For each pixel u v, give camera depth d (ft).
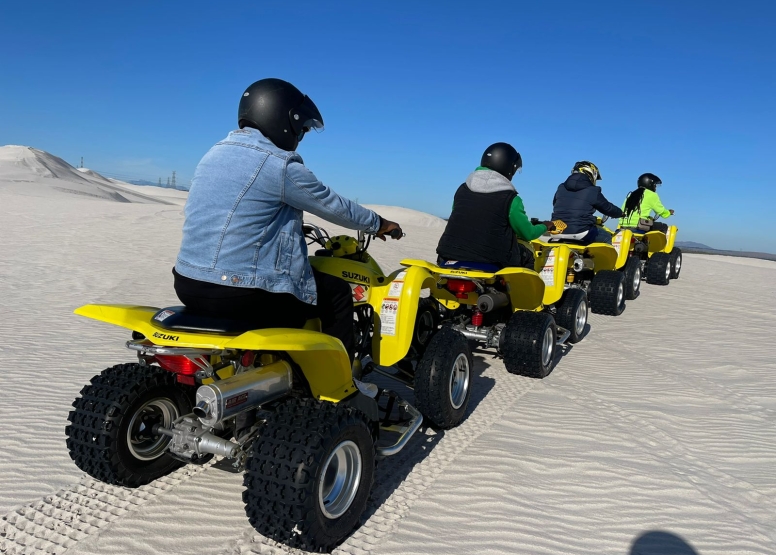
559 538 9.89
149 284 33.99
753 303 37.78
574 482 12.00
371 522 10.19
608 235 31.65
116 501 10.56
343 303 11.37
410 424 12.31
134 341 9.55
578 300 24.11
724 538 10.06
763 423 15.81
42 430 13.52
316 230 12.80
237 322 9.39
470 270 17.39
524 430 14.78
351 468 9.59
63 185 214.90
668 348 24.54
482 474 12.19
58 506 10.29
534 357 18.40
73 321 25.07
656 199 40.45
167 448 10.16
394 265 49.06
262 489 8.48
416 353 14.83
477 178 18.39
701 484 12.11
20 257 42.52
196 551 9.15
